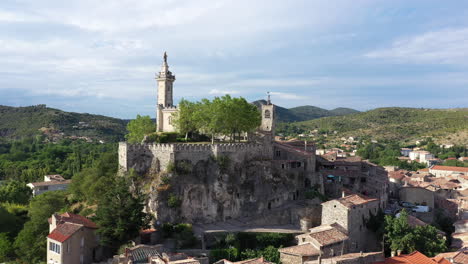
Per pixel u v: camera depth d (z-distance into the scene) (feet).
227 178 345.10
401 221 305.53
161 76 499.51
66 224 275.80
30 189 538.47
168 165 333.21
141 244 278.05
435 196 445.37
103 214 279.69
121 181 299.38
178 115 453.17
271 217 342.64
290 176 384.06
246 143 383.65
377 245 325.21
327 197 368.89
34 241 313.53
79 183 406.82
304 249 263.70
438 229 356.18
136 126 468.34
